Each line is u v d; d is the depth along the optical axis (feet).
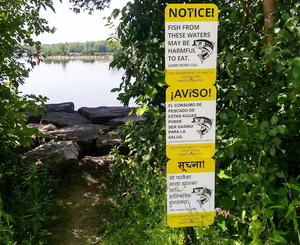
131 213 11.16
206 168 8.13
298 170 10.36
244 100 9.84
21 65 14.57
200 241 9.12
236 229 9.38
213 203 8.32
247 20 10.41
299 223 8.85
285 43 8.61
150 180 11.44
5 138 11.76
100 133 17.90
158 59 10.63
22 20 13.75
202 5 7.32
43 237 10.69
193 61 7.55
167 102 7.67
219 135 8.99
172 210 8.24
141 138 15.03
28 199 11.64
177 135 7.86
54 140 17.22
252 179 8.41
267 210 8.11
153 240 9.48
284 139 10.03
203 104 7.79
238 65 8.98
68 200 13.20
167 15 7.29
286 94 8.37
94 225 11.46
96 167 15.23
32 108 13.00
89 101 32.50
